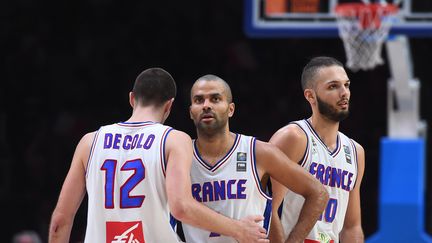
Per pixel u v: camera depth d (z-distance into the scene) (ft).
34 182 70.18
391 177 43.19
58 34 79.87
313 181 24.48
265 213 24.59
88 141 23.52
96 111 76.18
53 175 70.49
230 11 79.92
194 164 24.61
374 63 44.06
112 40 79.71
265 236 22.45
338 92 25.88
